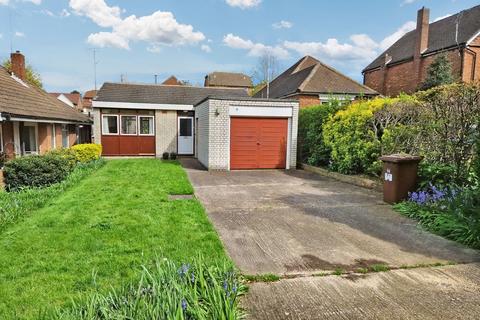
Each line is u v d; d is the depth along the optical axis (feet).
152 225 15.76
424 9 64.08
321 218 17.69
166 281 9.21
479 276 10.73
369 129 28.89
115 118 55.21
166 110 56.54
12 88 38.96
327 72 64.13
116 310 8.07
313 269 11.23
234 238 14.37
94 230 14.94
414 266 11.51
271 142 39.34
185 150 58.03
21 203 20.06
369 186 26.58
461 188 18.07
